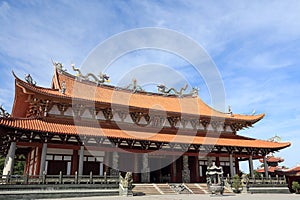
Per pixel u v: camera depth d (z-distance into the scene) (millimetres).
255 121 50281
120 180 32938
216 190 34312
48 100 35625
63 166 34406
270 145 45312
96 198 28141
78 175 31312
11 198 26031
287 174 52906
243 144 43844
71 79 45406
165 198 28453
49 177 29250
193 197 30312
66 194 29125
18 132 30547
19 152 42250
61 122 35938
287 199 29641
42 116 35344
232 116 50469
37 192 27516
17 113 41000
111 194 31766
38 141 32375
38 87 36781
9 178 26922
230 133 49781
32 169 36688
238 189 39188
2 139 33188
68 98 36312
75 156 35250
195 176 44250
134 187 34875
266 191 41031
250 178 41062
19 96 36969
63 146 33562
